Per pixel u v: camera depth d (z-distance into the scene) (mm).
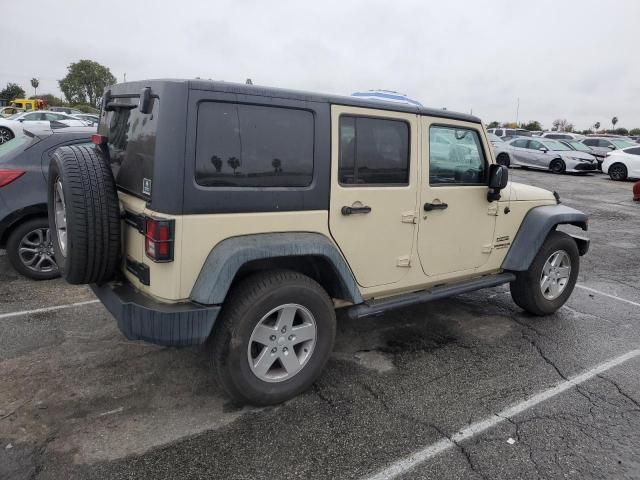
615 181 19422
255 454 2793
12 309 4672
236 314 2975
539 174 21172
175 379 3537
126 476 2584
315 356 3352
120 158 3307
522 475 2707
